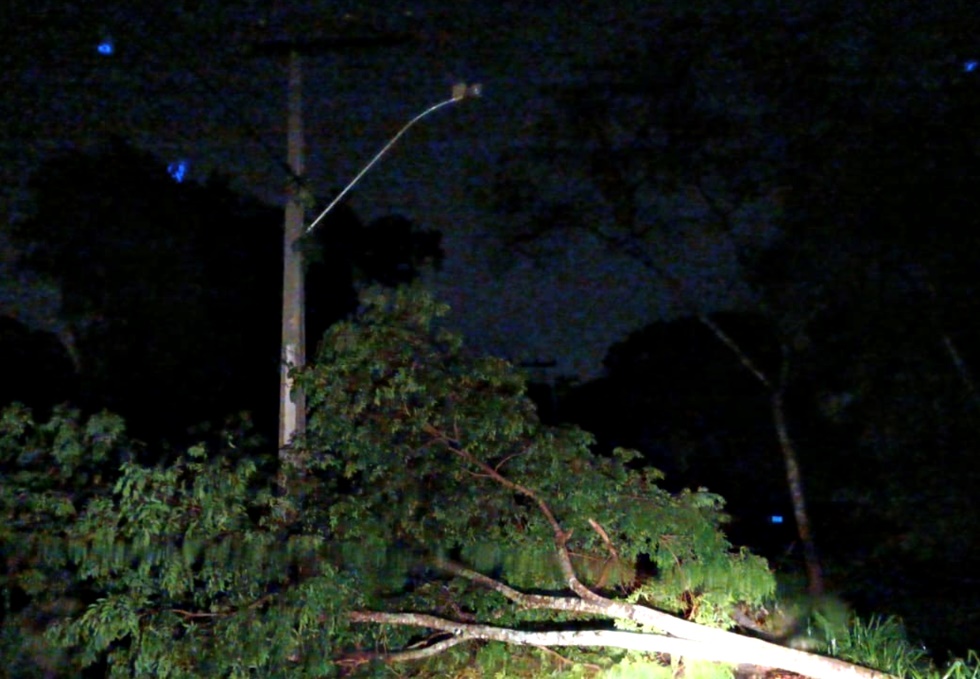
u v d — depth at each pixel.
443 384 8.09
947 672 7.83
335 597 7.34
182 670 7.05
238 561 7.45
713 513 8.59
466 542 8.34
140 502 7.52
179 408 15.21
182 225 14.70
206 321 15.39
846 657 8.36
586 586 8.73
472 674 8.36
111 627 7.07
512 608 8.49
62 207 14.13
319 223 11.24
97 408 14.73
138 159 14.16
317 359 8.45
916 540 11.39
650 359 16.06
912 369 10.72
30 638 7.50
